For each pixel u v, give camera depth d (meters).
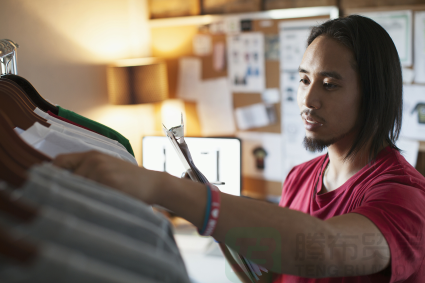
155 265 0.27
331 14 1.92
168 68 2.39
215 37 2.22
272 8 2.06
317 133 0.66
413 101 1.85
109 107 2.21
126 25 2.28
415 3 1.78
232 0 2.15
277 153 2.18
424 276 0.59
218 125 2.31
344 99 0.63
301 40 2.01
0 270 0.22
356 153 0.68
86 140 0.57
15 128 0.51
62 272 0.22
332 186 0.76
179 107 2.40
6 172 0.31
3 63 0.69
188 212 0.39
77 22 1.95
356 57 0.62
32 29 1.69
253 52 2.14
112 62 2.21
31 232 0.25
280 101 2.12
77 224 0.27
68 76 1.92
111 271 0.24
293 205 0.87
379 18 1.85
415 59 1.82
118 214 0.30
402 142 1.90
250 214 0.41
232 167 1.62
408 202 0.52
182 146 0.60
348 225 0.46
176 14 2.30
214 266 1.28
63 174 0.33
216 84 2.27
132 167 0.38
